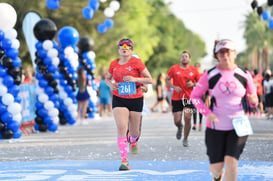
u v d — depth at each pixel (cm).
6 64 2188
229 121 960
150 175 1317
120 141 1410
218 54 972
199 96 988
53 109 2725
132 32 9050
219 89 962
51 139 2330
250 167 1430
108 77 1458
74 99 3247
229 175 941
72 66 3184
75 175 1330
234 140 951
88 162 1563
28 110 2647
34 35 2753
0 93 2195
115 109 1419
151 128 2908
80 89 3269
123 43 1410
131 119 1461
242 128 938
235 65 986
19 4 5184
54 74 2742
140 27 9381
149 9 9850
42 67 2703
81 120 3325
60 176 1317
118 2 4697
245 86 974
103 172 1375
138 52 9256
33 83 2852
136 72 1422
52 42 2728
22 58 6297
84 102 3316
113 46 7800
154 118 3881
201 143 2070
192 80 1912
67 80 3188
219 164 973
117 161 1581
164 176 1300
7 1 5006
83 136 2472
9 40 2189
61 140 2277
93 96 3841
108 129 2905
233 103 964
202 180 1241
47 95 2728
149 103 7019
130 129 1506
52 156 1716
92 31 7300
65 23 6738
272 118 3578
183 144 1955
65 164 1528
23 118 2586
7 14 2152
